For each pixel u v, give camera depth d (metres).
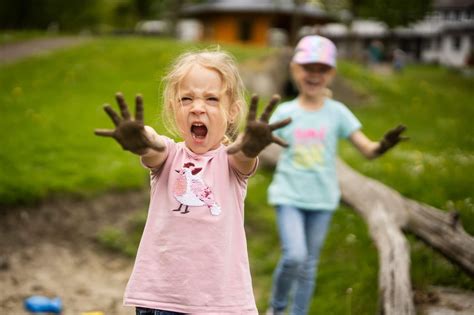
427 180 6.58
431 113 13.23
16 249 5.20
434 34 50.72
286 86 13.77
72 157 7.19
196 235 2.17
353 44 35.03
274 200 3.78
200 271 2.14
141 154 2.00
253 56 14.12
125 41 16.88
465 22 48.53
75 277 4.84
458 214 4.30
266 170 7.32
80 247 5.37
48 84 11.55
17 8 29.88
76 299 4.44
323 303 4.14
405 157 7.98
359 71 15.95
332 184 3.80
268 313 3.74
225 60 2.27
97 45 15.75
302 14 30.81
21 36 18.03
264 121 1.99
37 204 5.86
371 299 3.92
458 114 13.38
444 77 28.12
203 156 2.27
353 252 4.93
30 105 9.79
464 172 6.92
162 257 2.17
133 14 49.59
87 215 5.85
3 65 13.07
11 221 5.57
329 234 5.36
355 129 3.84
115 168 6.89
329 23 34.09
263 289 4.63
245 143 2.00
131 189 6.44
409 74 29.72
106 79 12.30
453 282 4.02
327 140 3.80
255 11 31.16
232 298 2.16
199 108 2.17
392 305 3.32
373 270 4.36
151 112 9.63
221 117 2.22
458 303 3.66
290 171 3.79
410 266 4.08
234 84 2.28
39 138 7.82
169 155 2.27
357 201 4.86
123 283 4.80
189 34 50.88
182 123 2.23
